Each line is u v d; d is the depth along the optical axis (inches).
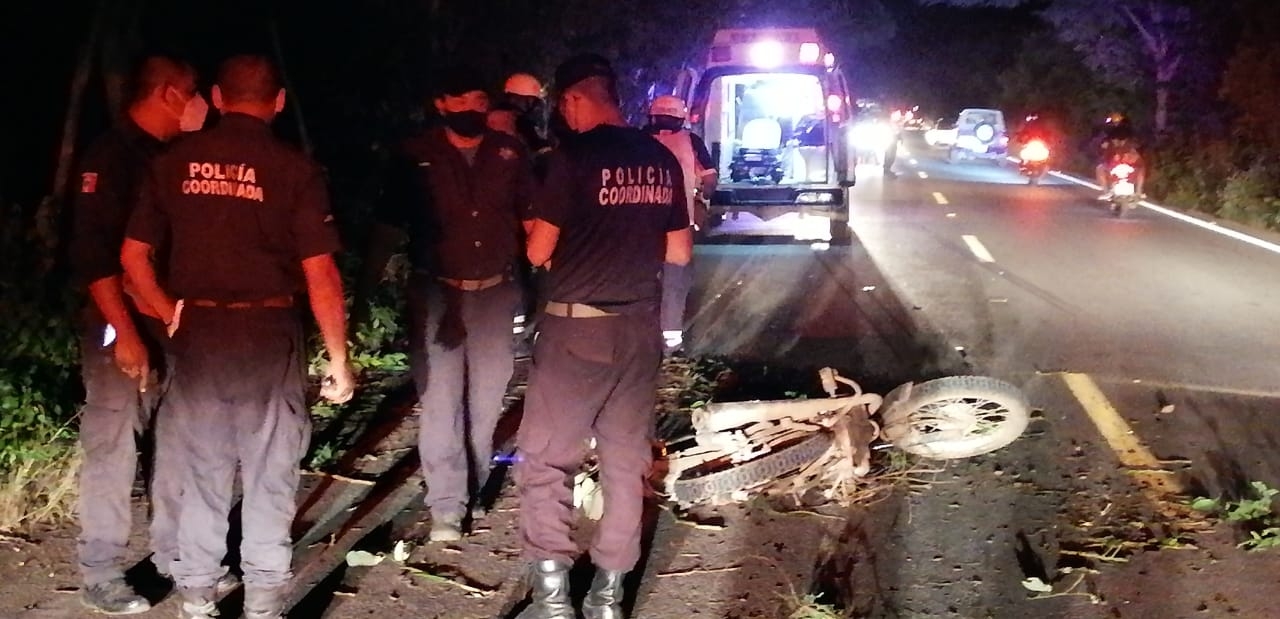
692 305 427.8
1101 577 193.8
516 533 211.9
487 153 198.1
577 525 214.4
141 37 305.1
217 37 382.6
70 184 170.4
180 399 163.0
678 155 320.2
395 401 292.8
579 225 168.1
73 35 321.7
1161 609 182.7
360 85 437.7
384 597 187.0
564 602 175.9
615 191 167.6
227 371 160.2
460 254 199.6
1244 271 513.0
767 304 430.0
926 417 245.4
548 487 175.0
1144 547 204.8
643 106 864.9
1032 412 283.4
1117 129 763.4
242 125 157.1
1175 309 422.0
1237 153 805.2
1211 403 293.3
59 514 213.3
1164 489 231.5
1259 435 267.1
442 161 196.7
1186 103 1149.7
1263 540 204.8
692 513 219.9
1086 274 501.0
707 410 222.7
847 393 295.1
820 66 561.0
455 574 195.2
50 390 233.0
